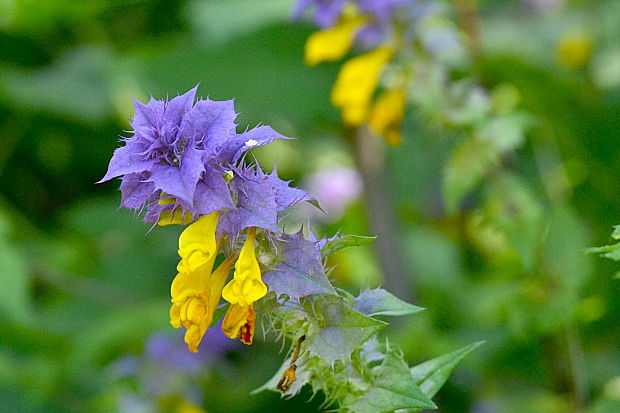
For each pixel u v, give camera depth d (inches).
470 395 21.3
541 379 21.1
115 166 12.0
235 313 12.4
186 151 11.9
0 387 21.3
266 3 24.0
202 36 24.1
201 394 21.3
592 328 21.1
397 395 12.8
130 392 20.6
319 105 23.8
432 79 17.8
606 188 24.2
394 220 23.5
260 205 12.1
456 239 25.4
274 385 13.1
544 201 24.2
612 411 16.5
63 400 21.5
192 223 12.3
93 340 21.2
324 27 17.8
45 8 25.5
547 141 24.9
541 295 17.8
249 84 23.9
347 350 12.5
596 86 25.9
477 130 17.6
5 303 20.5
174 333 21.3
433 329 21.5
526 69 24.1
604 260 20.2
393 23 17.8
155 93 24.3
